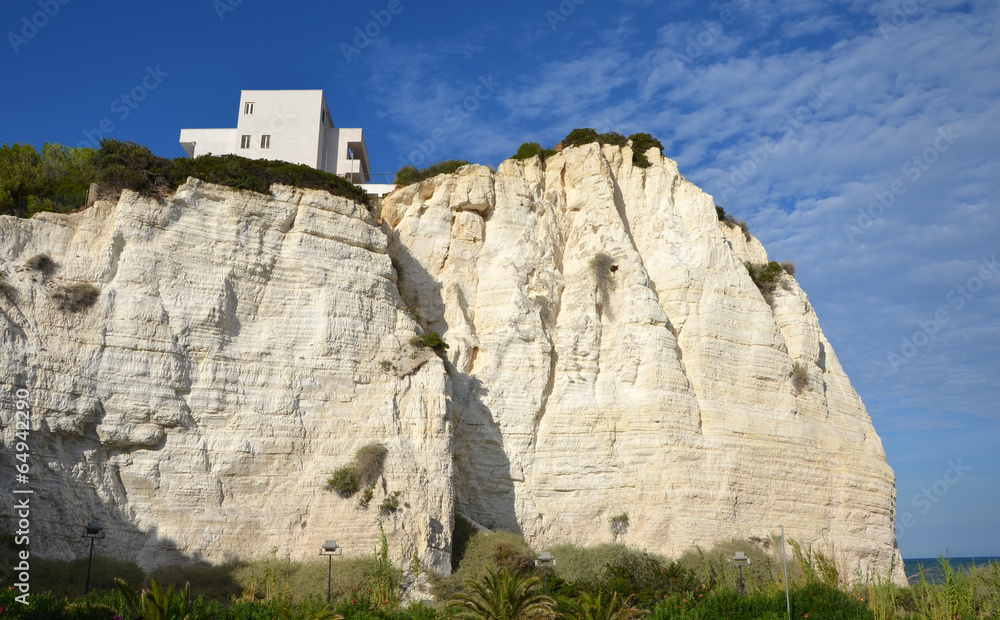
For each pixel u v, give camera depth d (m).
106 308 36.44
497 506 43.69
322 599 32.16
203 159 42.19
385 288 43.78
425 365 42.03
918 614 31.67
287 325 40.72
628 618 30.08
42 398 33.66
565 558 41.81
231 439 37.66
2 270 35.38
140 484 35.38
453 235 50.03
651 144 57.22
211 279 39.38
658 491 44.94
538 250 49.91
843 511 49.22
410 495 38.50
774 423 48.91
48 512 32.62
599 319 48.75
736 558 35.06
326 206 43.44
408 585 36.12
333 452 39.19
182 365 37.41
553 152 55.97
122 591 25.62
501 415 45.41
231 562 35.50
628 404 46.62
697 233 52.53
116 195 39.09
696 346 49.00
